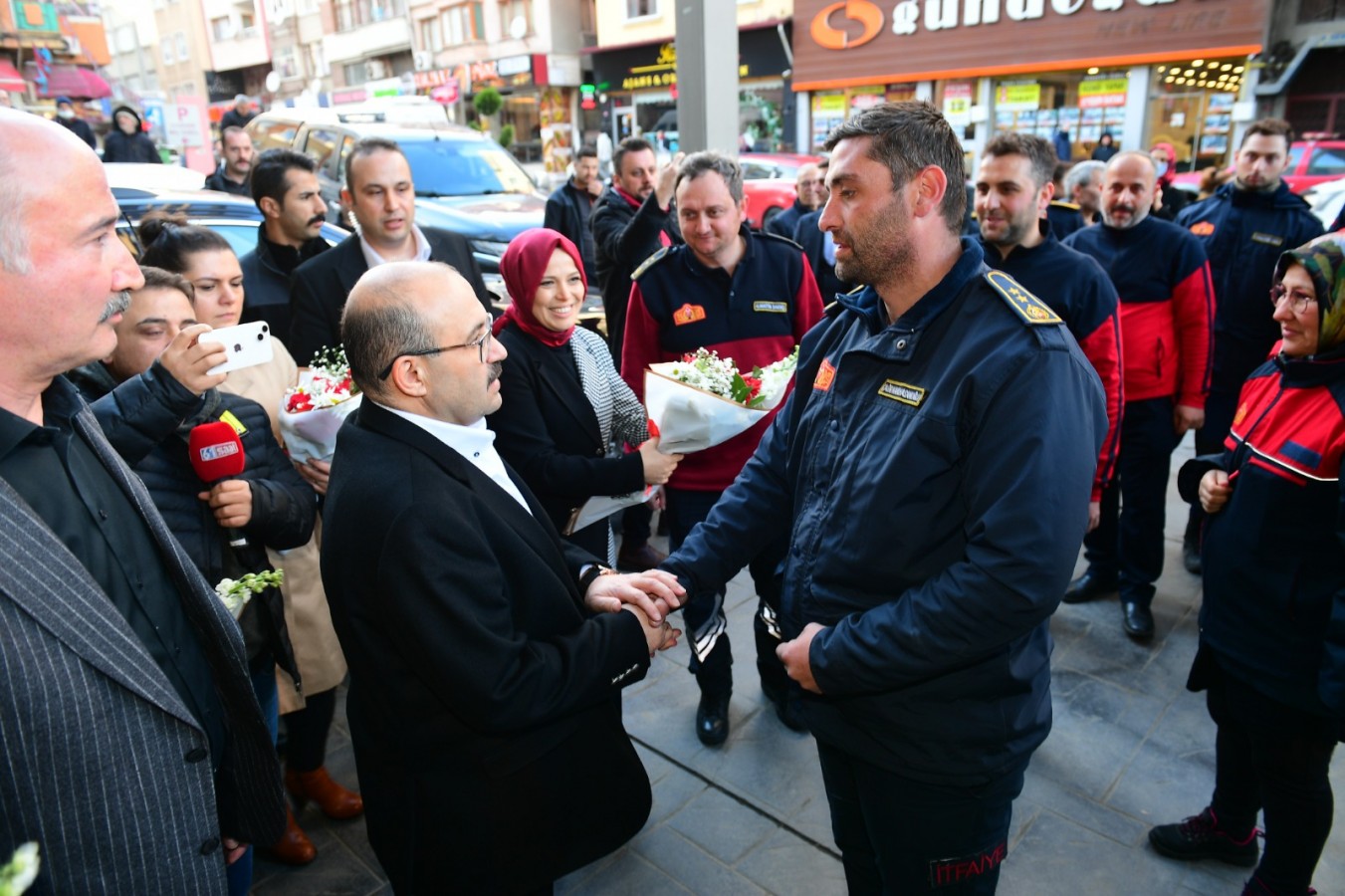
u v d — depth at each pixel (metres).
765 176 11.81
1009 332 1.25
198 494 1.78
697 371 2.23
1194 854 2.07
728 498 1.71
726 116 4.16
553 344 2.19
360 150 2.60
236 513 1.74
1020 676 1.33
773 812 2.29
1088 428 1.24
